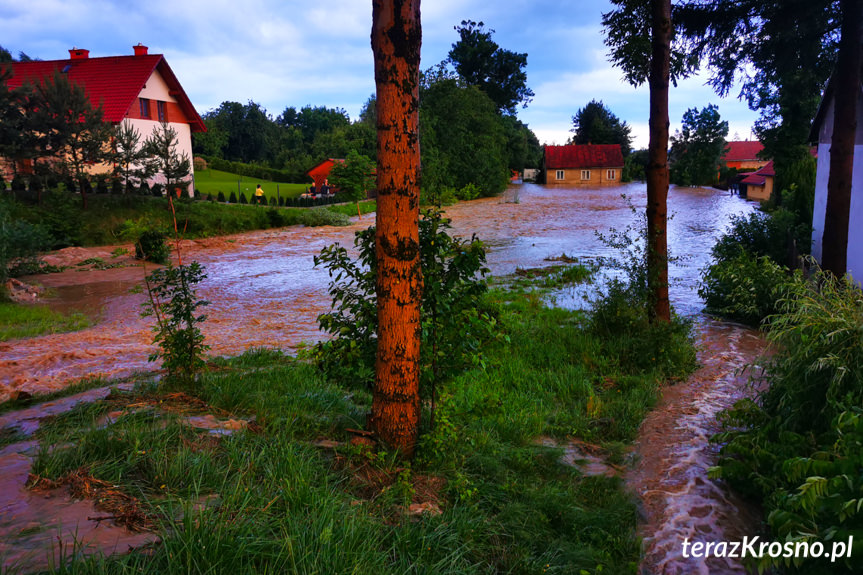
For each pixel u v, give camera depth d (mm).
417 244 4246
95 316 13516
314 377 6617
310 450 4156
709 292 12906
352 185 40750
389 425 4336
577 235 29219
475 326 5012
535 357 8844
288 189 59125
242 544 2611
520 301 13273
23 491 3146
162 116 37375
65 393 6129
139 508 2990
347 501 3514
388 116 4008
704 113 87438
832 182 10578
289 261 22578
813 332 4750
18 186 26203
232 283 17906
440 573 3041
